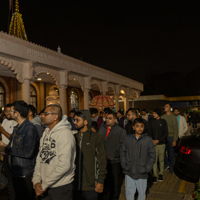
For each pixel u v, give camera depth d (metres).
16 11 16.61
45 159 2.91
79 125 3.47
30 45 10.67
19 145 3.43
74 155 3.09
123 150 4.33
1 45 9.05
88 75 15.86
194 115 22.72
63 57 13.23
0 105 14.58
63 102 13.33
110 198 4.81
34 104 17.27
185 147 5.63
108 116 4.95
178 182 6.09
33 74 11.09
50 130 3.08
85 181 3.40
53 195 2.90
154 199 4.92
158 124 6.23
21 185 3.52
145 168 4.12
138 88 26.33
